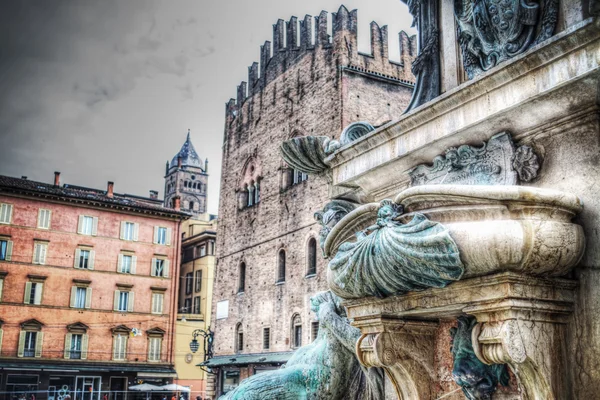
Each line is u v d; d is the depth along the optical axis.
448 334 4.18
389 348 4.08
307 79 42.88
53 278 56.88
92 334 57.56
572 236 3.30
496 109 3.74
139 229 61.62
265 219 45.66
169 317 61.50
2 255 55.25
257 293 44.88
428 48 4.95
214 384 48.09
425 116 4.25
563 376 3.34
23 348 54.41
